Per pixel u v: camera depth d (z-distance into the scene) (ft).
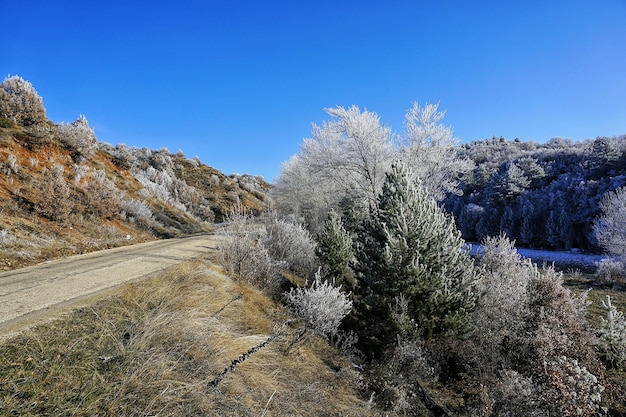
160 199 80.79
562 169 162.71
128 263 28.35
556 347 20.34
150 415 10.94
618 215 80.79
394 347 22.76
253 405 13.80
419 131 61.67
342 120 61.77
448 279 24.80
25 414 9.42
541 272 32.07
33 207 39.99
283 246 39.14
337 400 17.15
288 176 90.58
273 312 25.26
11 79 61.11
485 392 18.25
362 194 64.90
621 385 21.77
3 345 11.93
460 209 181.06
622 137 172.86
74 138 64.80
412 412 18.29
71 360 12.09
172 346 14.71
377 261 27.20
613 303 43.27
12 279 21.98
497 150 257.55
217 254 33.47
